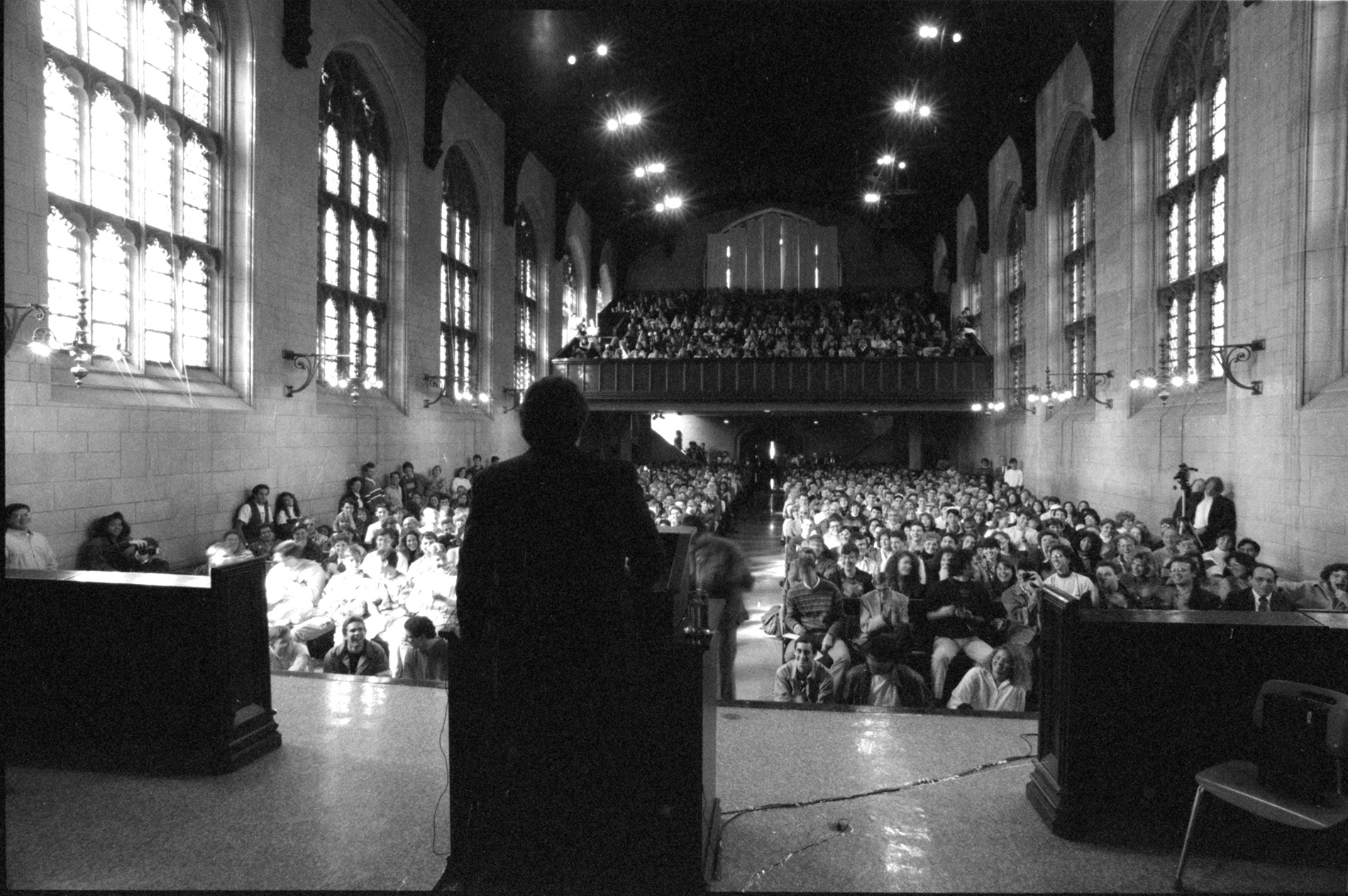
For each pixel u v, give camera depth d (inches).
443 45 819.4
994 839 153.3
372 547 493.4
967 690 263.4
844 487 940.6
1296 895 135.8
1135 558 364.5
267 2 573.9
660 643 128.3
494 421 1027.3
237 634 187.3
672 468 1348.4
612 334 1401.3
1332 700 133.2
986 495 781.3
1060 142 864.3
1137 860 146.6
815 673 283.0
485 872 132.3
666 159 1359.5
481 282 1016.9
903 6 855.1
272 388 583.2
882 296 1546.5
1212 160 566.3
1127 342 675.4
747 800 168.1
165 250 503.2
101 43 454.9
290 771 181.3
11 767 183.3
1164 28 619.8
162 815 160.7
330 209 695.7
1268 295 469.7
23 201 386.9
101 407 434.9
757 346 1182.9
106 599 187.9
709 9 884.6
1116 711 157.5
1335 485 409.4
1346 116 421.7
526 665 129.4
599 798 130.1
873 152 1296.8
